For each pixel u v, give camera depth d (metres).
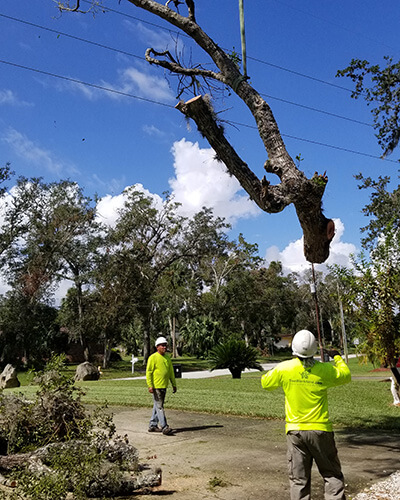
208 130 6.12
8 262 49.19
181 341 76.00
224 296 68.00
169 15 6.77
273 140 6.05
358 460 6.54
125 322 53.22
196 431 9.02
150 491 5.47
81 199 51.22
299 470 4.23
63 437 6.11
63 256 51.34
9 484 5.27
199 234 54.56
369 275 8.30
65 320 55.62
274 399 12.67
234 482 5.75
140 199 53.06
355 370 32.28
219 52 6.66
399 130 19.19
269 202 5.81
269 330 81.19
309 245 6.16
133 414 11.17
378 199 22.77
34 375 6.74
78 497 4.68
